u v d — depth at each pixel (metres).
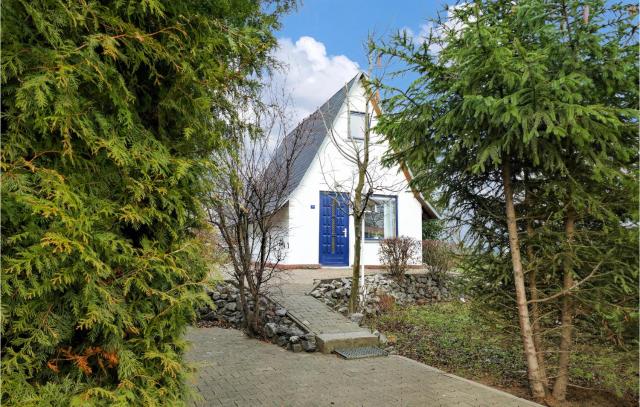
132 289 1.99
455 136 4.11
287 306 7.34
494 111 3.42
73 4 1.71
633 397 4.08
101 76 1.74
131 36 1.87
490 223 4.49
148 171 2.06
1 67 1.54
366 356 5.34
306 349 5.61
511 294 4.34
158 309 2.07
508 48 3.59
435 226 14.58
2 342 1.56
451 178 4.52
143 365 2.01
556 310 4.16
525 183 4.14
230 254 6.43
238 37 2.46
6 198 1.51
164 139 2.19
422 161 4.33
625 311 3.63
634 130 3.54
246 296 7.06
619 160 3.66
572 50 3.63
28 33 1.63
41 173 1.62
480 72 3.66
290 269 10.82
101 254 1.81
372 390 4.06
